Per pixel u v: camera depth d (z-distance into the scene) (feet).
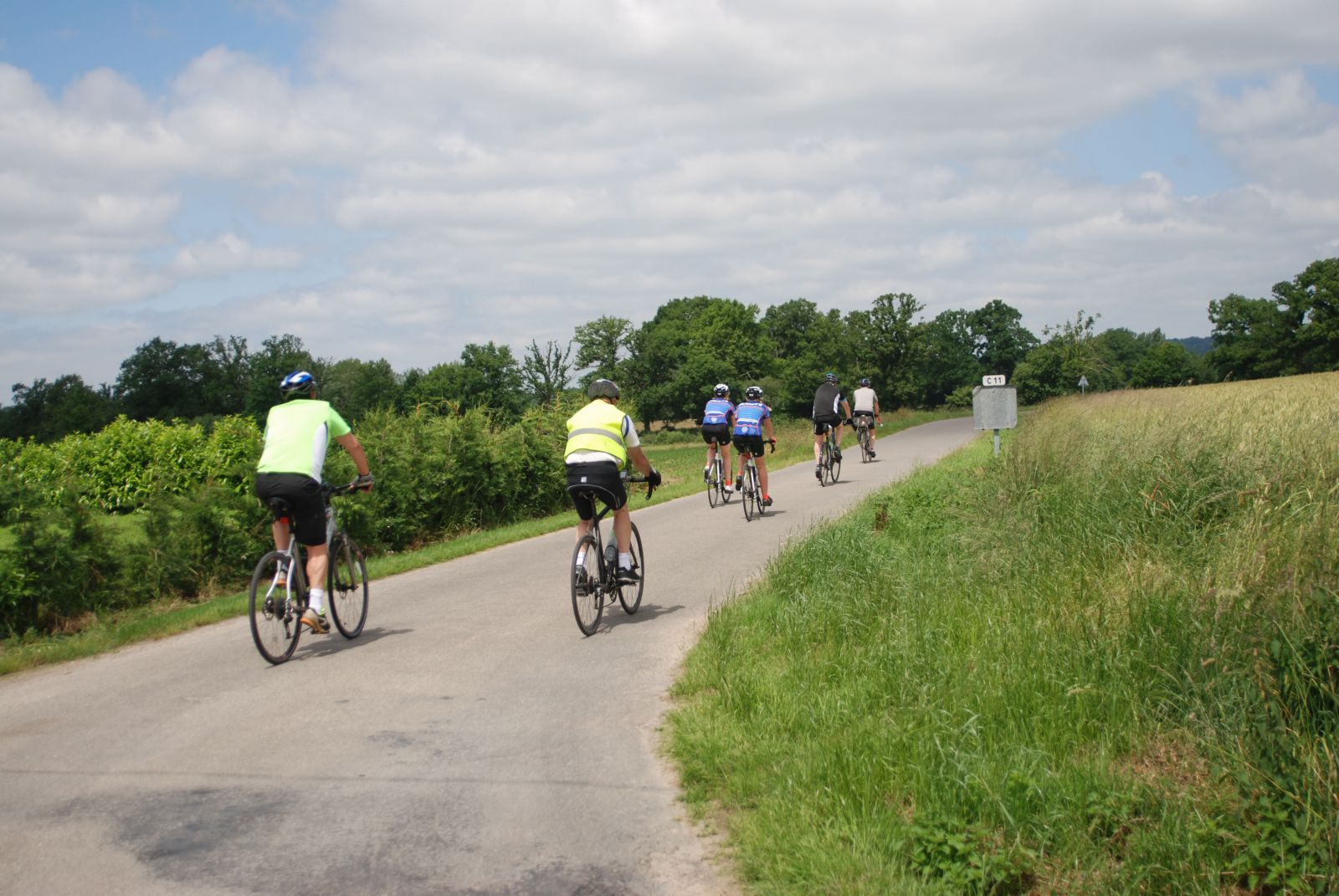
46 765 16.56
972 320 482.69
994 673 16.81
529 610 28.91
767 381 374.63
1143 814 12.62
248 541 37.47
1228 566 17.98
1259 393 41.45
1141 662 16.44
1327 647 14.26
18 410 390.83
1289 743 13.19
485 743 17.25
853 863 11.87
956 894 11.39
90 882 12.32
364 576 26.48
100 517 34.09
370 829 13.78
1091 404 74.08
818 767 14.40
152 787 15.43
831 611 22.76
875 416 83.87
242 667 23.08
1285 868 11.27
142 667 23.48
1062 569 22.49
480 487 55.57
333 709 19.39
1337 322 308.19
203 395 400.26
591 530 26.18
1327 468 22.53
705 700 18.52
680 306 450.71
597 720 18.34
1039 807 12.89
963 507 34.88
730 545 39.60
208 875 12.48
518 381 330.54
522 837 13.47
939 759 14.12
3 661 23.89
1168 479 25.43
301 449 23.47
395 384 377.50
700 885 12.10
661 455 193.06
